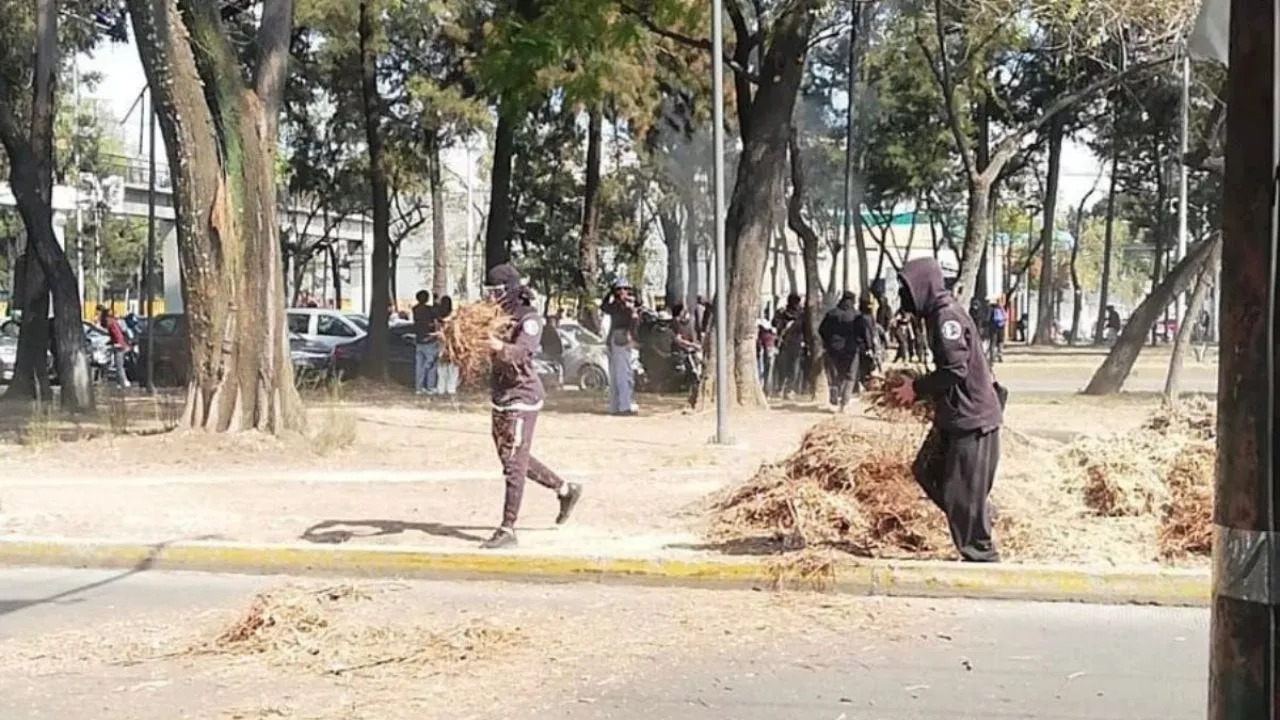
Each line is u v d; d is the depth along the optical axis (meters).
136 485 13.05
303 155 40.84
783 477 10.24
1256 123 2.85
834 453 10.09
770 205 20.73
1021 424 18.45
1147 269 81.69
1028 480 10.47
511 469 9.89
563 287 46.81
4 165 39.91
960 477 8.97
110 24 32.09
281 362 15.73
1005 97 42.62
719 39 16.62
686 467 14.25
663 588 9.24
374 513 11.46
